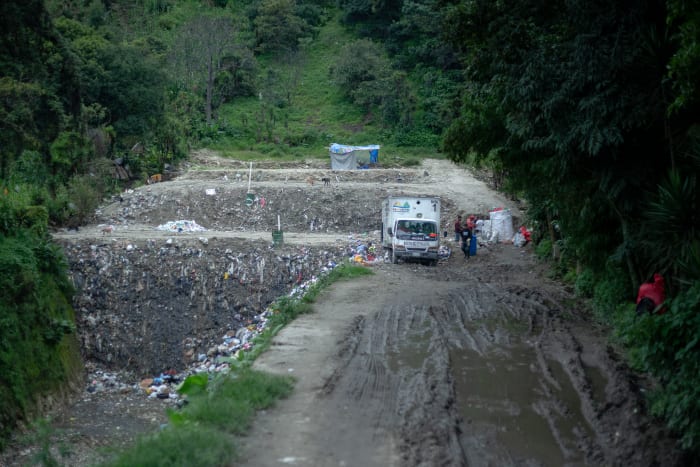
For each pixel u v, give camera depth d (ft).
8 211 80.53
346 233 125.39
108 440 53.72
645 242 38.06
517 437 25.50
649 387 31.32
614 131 37.91
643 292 37.73
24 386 59.88
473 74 52.24
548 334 43.78
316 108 231.91
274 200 132.98
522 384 32.50
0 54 87.20
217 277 92.89
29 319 67.00
